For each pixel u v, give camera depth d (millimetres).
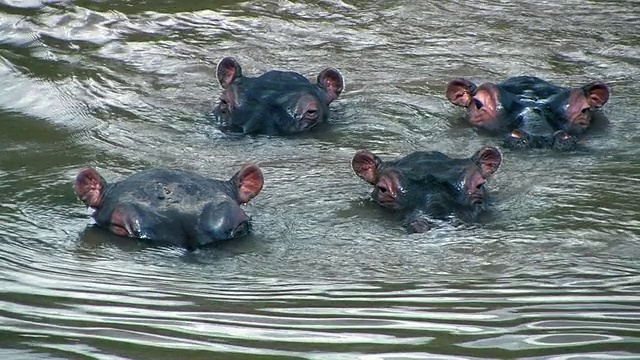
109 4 62562
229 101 47500
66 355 23703
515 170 40812
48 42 57094
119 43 57250
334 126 47031
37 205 37031
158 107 49281
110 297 28328
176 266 31500
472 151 43594
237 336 25031
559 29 60469
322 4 63875
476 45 57750
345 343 24438
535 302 27469
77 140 44781
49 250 32750
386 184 36719
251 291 29094
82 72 53156
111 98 50156
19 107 49062
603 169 40938
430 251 32656
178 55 55906
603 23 61656
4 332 25250
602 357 23281
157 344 24453
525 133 43844
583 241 33312
